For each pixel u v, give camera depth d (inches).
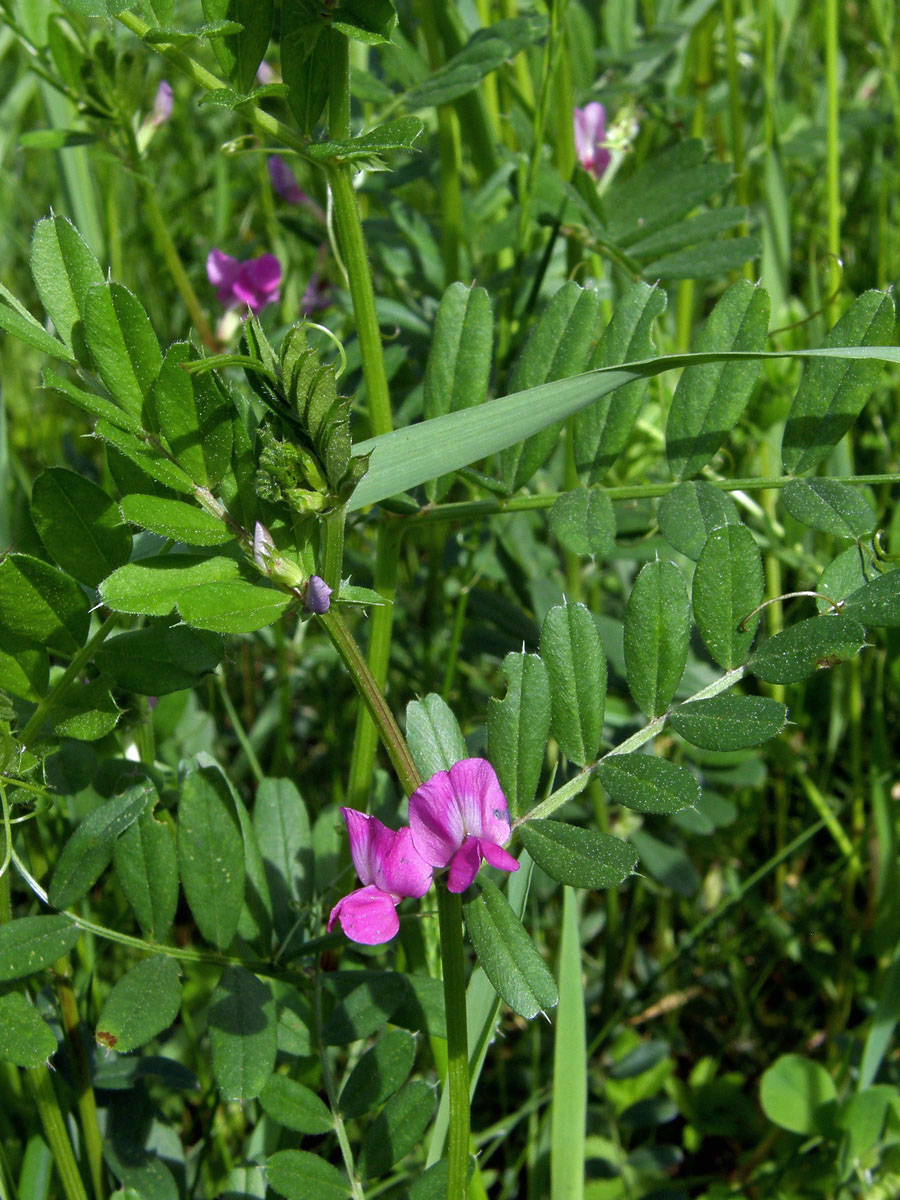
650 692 8.3
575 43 17.3
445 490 10.1
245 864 9.4
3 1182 9.8
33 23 14.1
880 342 9.0
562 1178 10.2
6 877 8.6
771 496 15.3
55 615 8.2
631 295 9.7
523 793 8.2
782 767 15.6
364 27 8.2
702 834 14.5
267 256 16.1
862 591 8.4
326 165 8.8
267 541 7.3
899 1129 12.0
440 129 14.6
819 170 20.7
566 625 8.3
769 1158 13.4
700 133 18.3
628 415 9.6
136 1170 10.0
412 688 16.4
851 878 14.8
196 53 21.7
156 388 7.3
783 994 15.2
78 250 7.8
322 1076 10.3
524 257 14.6
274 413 7.4
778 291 16.8
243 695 17.0
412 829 7.3
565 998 10.3
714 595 8.3
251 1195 9.8
